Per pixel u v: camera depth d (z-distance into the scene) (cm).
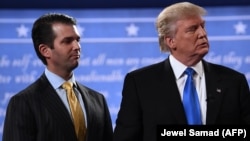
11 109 479
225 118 422
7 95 881
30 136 471
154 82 438
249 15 885
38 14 883
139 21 888
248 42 885
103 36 888
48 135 475
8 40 881
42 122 477
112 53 889
